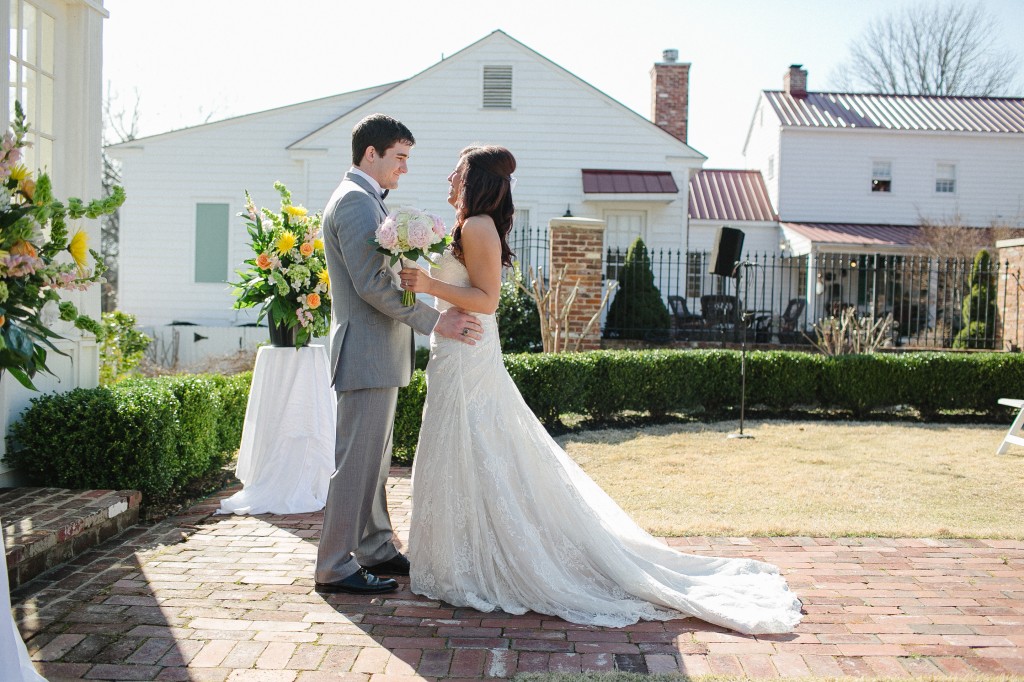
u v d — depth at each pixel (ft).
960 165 69.97
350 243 9.98
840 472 19.31
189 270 50.47
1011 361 29.53
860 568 12.09
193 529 13.62
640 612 10.01
